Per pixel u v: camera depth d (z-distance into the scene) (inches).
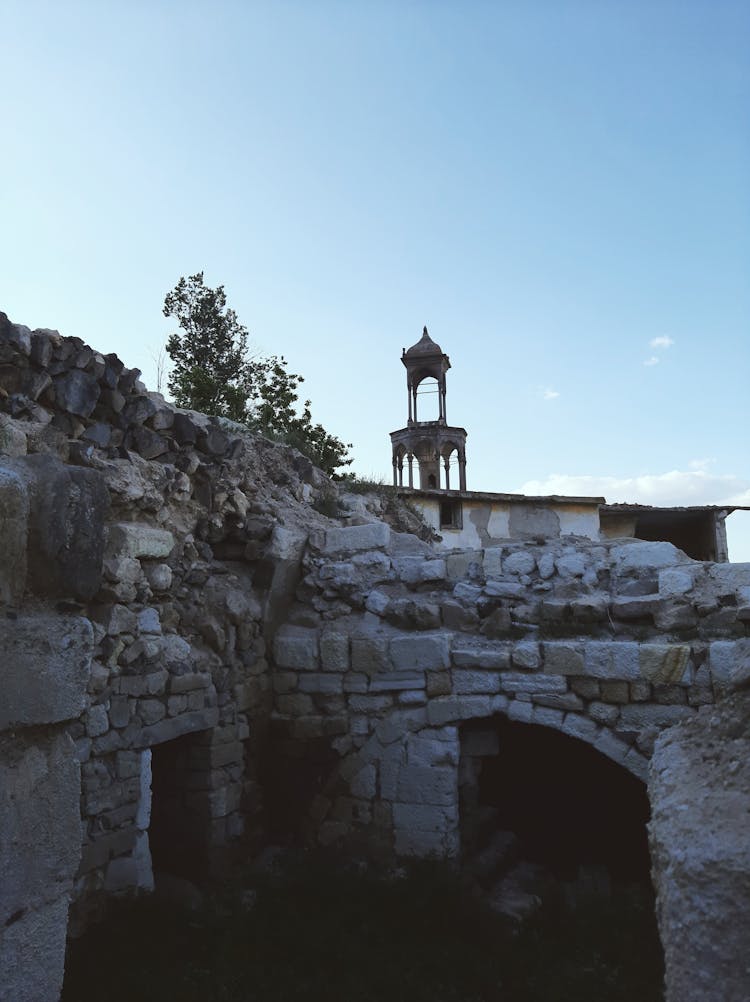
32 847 92.0
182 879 251.4
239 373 968.9
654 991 187.6
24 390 214.1
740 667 84.1
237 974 183.9
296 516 346.9
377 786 283.4
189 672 253.4
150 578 244.7
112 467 238.8
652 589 286.7
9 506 89.9
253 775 288.7
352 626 307.0
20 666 90.1
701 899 63.6
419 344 1059.9
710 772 78.8
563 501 766.5
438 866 248.4
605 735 262.7
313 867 248.2
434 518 737.0
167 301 1011.9
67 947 188.9
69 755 98.4
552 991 186.7
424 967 194.2
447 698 281.1
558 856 320.8
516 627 289.0
